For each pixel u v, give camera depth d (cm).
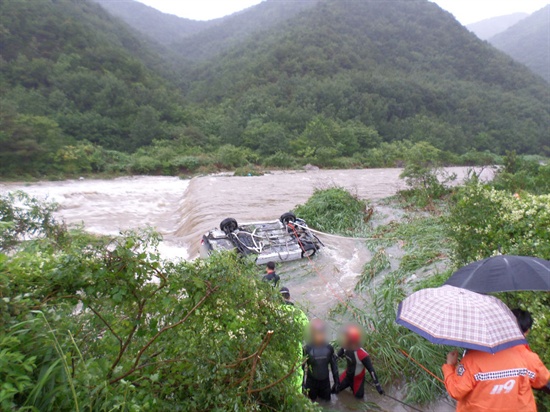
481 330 264
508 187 1341
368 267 816
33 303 235
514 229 460
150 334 277
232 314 284
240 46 10325
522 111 8069
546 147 7062
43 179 2302
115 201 1781
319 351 417
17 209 612
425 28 11788
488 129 7112
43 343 220
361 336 452
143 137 3956
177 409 240
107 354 256
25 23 5322
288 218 997
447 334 267
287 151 3953
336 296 711
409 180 1573
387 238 1018
